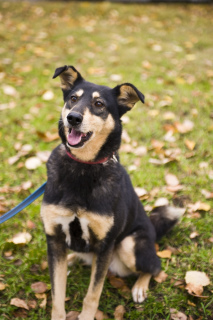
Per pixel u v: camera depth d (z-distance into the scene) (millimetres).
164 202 4199
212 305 3242
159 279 3492
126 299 3369
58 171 3016
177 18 10562
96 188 2953
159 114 5797
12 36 8898
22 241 3660
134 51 8156
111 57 7770
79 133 2936
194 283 3311
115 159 3191
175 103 6020
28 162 4723
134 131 5395
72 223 3002
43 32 9266
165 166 4824
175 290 3396
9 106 5938
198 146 5145
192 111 5793
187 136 5320
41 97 6250
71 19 10227
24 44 8477
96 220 2918
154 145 5062
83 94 3084
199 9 11422
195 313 3182
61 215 2941
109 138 3070
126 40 8734
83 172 2971
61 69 3066
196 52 8250
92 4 11273
